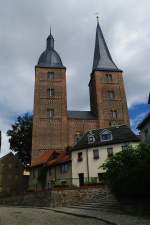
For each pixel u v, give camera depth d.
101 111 61.62
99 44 74.31
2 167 61.81
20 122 65.31
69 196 29.12
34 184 50.50
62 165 44.53
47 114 60.06
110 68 68.19
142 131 33.91
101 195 27.16
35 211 23.14
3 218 17.17
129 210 19.80
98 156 40.47
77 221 16.14
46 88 63.00
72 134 59.06
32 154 55.47
